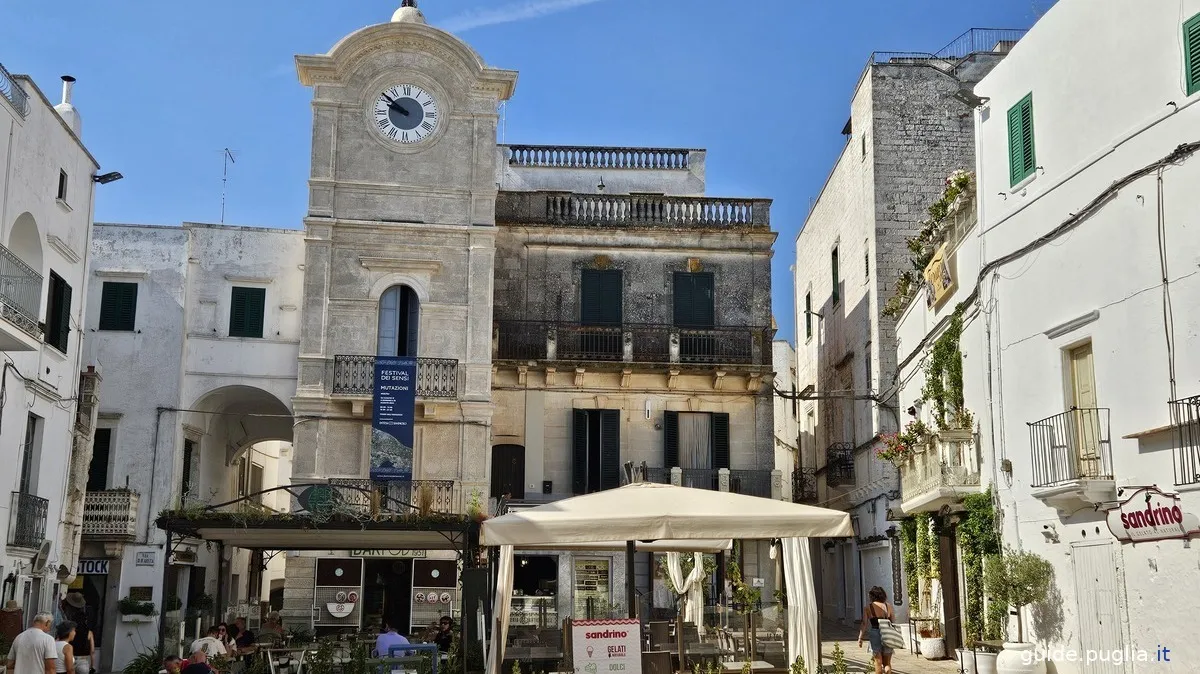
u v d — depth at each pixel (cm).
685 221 3441
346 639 2345
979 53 3278
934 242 2498
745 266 3441
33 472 2306
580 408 3297
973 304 2170
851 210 3500
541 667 1917
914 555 2689
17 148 2095
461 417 3009
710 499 1688
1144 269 1566
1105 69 1688
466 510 2931
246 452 3822
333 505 1994
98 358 3008
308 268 3042
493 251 3117
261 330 3111
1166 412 1509
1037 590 1816
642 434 3312
